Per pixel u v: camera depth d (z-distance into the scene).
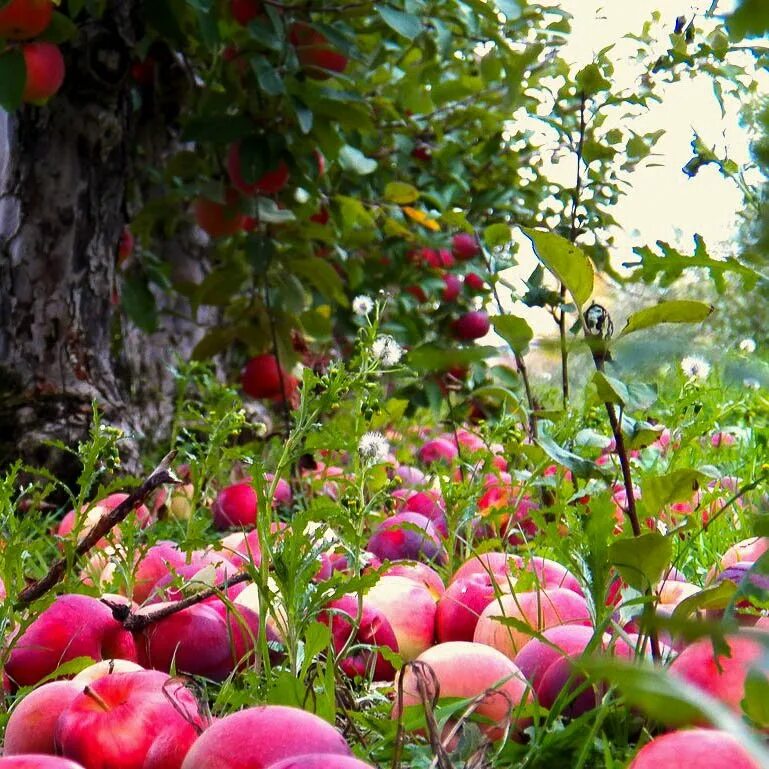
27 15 1.75
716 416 1.74
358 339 1.42
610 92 1.60
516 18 2.13
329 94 1.95
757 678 0.58
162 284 2.45
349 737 1.10
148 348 2.64
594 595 1.10
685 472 1.13
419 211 2.52
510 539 1.66
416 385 2.36
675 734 0.77
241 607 1.25
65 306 2.09
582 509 1.21
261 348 2.27
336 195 2.37
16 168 2.10
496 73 2.30
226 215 2.13
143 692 0.99
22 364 2.06
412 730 1.08
